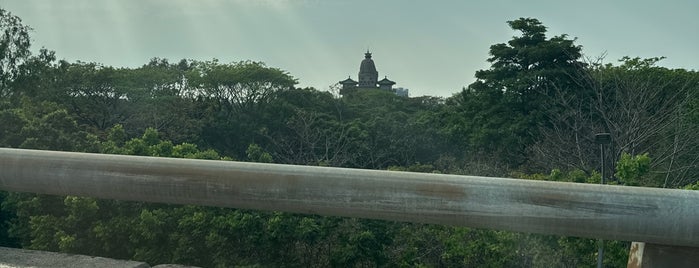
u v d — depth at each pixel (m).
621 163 17.09
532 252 17.97
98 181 2.24
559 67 42.84
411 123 56.97
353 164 52.41
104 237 20.05
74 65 59.69
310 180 2.04
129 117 60.16
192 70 67.12
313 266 21.12
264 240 19.69
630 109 30.12
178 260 19.77
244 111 62.75
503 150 42.50
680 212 1.77
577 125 34.53
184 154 25.17
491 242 18.53
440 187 1.94
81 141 26.66
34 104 36.81
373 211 2.00
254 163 2.13
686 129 28.69
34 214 21.84
